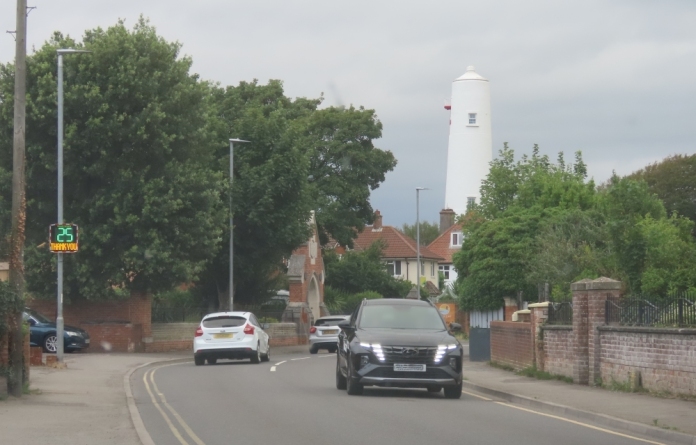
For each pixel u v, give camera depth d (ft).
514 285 106.22
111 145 114.42
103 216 116.78
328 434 41.98
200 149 124.26
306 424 45.60
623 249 83.35
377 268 242.37
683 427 44.06
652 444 40.81
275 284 183.83
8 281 55.88
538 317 79.61
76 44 116.88
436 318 63.67
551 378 75.46
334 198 213.87
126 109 115.14
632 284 81.00
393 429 43.70
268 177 149.28
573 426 46.70
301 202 154.51
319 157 215.10
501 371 87.45
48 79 112.37
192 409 53.11
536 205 111.34
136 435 41.29
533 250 103.81
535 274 94.22
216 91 177.68
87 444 38.55
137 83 114.01
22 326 59.00
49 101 112.16
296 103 223.51
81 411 51.26
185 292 171.94
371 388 67.51
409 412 50.96
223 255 154.81
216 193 122.01
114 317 124.77
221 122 151.84
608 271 84.89
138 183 115.24
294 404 55.21
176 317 144.36
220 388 67.62
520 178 136.46
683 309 57.00
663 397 57.31
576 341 69.82
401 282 245.65
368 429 43.68
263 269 164.76
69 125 112.68
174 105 118.42
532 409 55.06
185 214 120.16
